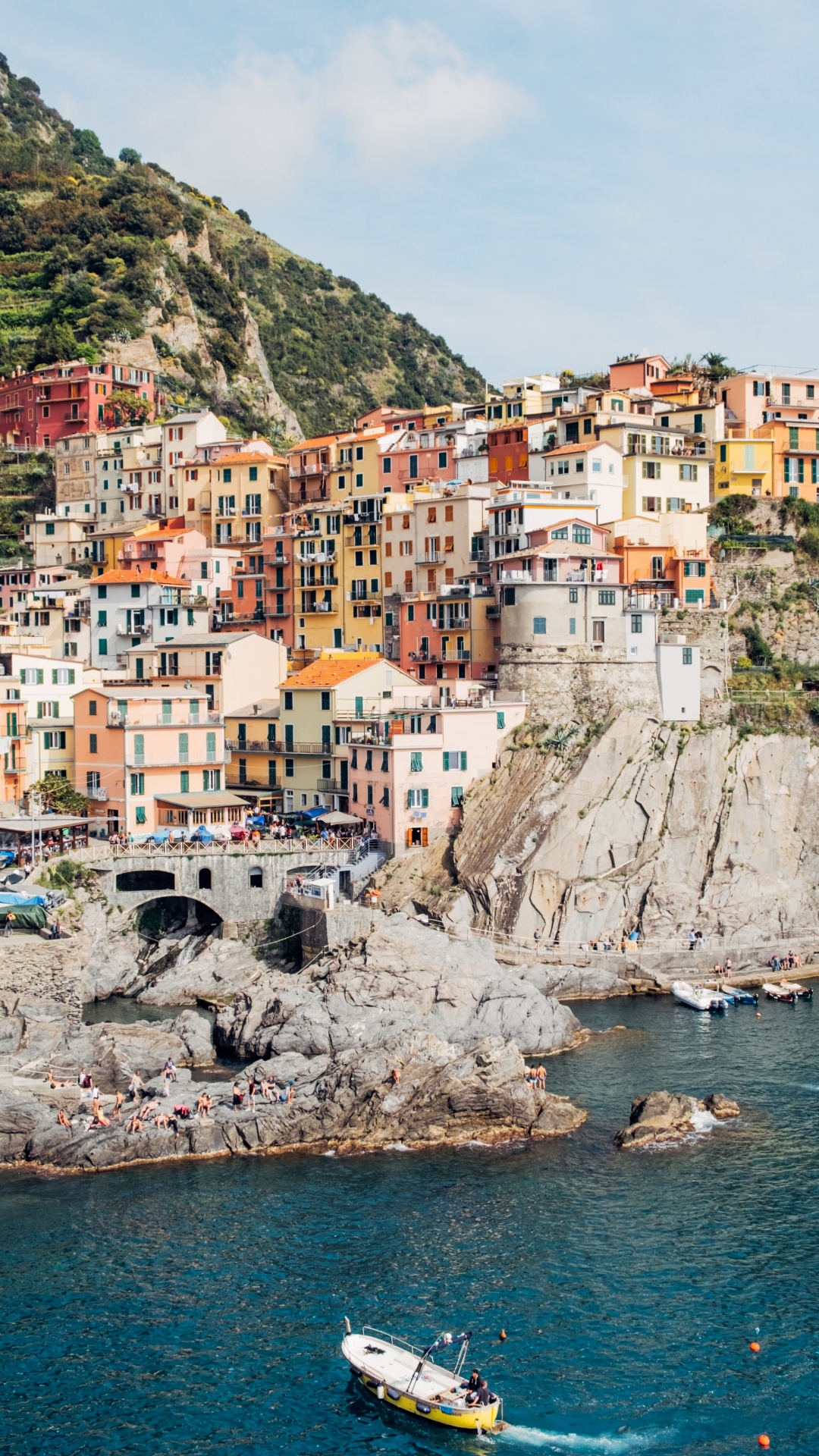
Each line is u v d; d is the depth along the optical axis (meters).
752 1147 91.62
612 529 154.75
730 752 142.75
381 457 182.25
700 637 148.12
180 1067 104.31
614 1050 110.25
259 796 147.62
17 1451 63.56
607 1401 66.88
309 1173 88.81
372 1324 72.56
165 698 141.00
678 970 131.00
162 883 132.12
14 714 141.62
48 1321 72.81
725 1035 114.06
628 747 139.50
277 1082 98.56
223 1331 72.25
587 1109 97.88
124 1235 80.88
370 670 146.38
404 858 133.00
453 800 136.62
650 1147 92.00
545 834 132.50
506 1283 76.00
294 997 108.50
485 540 160.00
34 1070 98.50
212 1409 66.62
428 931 115.81
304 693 146.62
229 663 154.50
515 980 113.06
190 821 137.38
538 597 142.88
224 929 127.50
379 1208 84.00
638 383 194.75
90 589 173.38
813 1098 99.56
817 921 139.88
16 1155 91.38
